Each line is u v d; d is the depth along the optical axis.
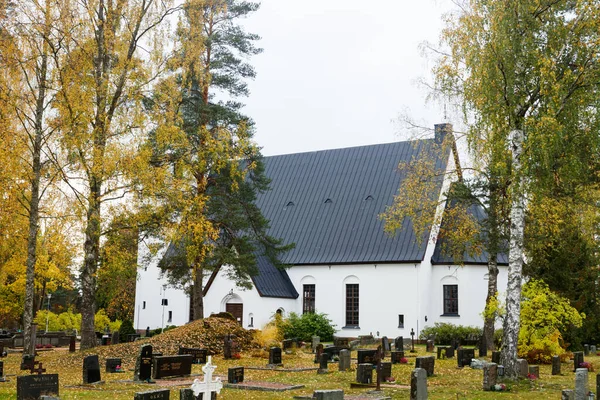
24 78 25.89
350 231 50.28
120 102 26.92
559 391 19.27
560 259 34.81
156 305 55.09
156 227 28.20
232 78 37.72
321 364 24.11
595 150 21.95
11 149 24.03
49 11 24.89
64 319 55.56
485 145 23.50
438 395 18.25
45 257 37.66
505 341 20.92
